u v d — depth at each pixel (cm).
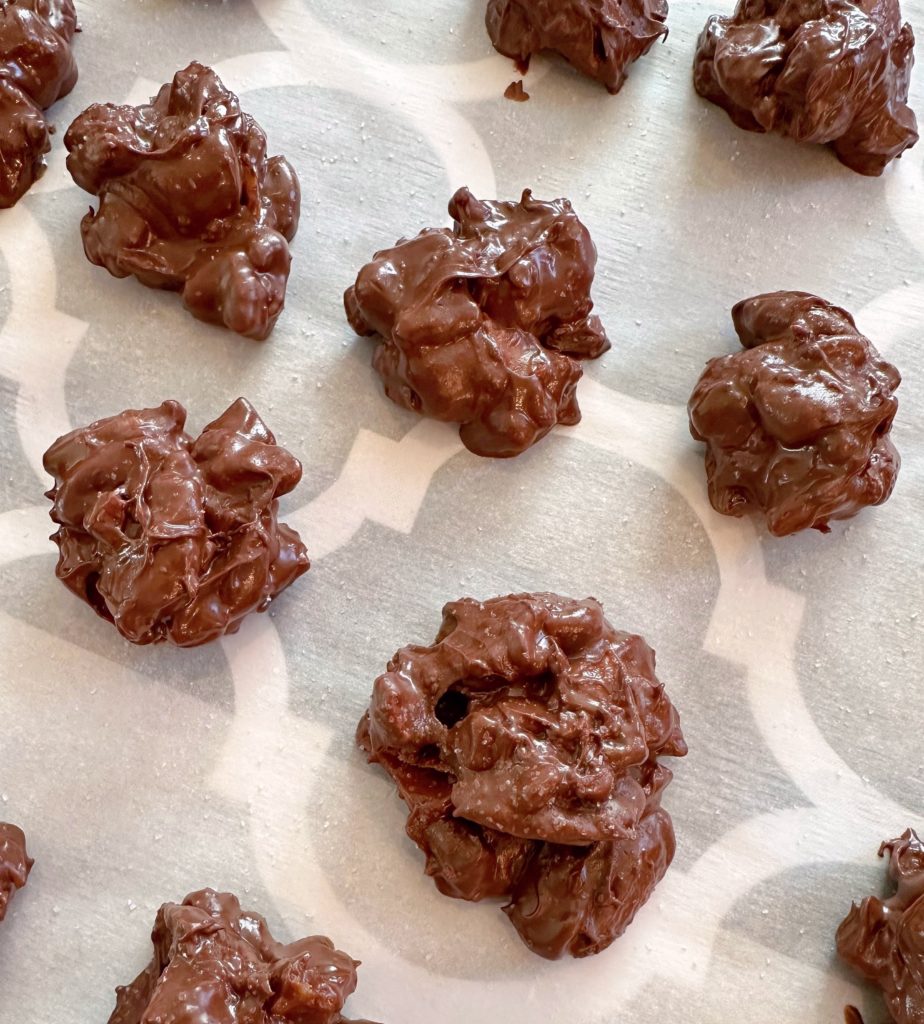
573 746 26
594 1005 27
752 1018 28
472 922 27
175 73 29
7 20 28
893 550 29
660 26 30
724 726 28
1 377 28
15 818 27
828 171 30
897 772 28
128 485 27
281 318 29
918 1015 27
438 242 28
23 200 29
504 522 29
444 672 27
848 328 28
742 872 28
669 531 29
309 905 27
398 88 30
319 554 28
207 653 28
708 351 29
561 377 28
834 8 29
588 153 30
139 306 29
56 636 28
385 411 29
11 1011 27
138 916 27
